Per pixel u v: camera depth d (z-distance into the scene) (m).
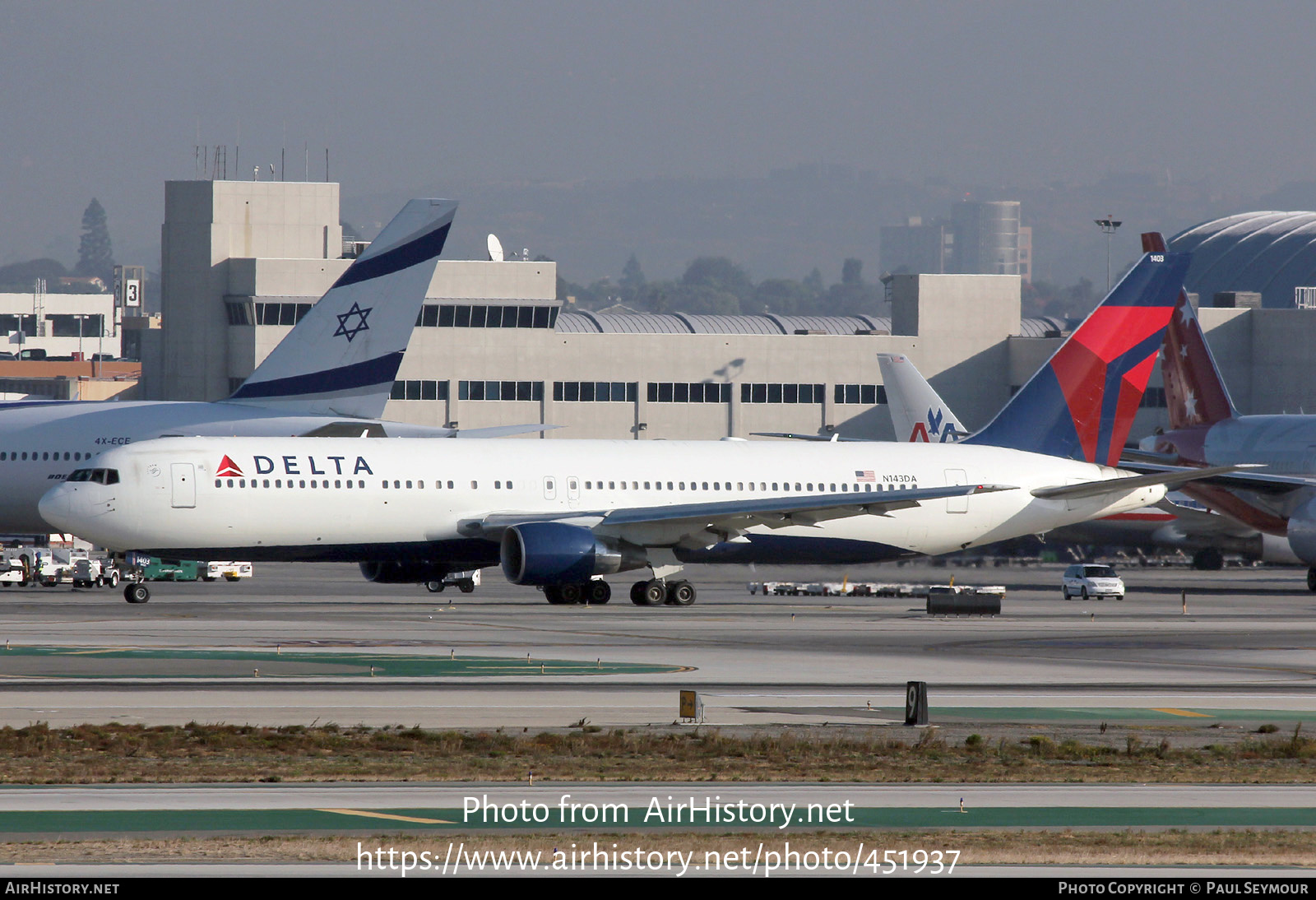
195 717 120.69
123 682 138.75
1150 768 105.50
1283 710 136.62
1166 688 150.50
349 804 88.38
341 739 110.62
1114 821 86.50
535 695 135.38
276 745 108.38
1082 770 104.06
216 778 96.19
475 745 109.19
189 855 74.50
